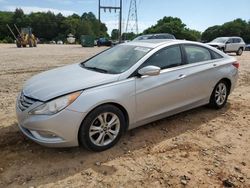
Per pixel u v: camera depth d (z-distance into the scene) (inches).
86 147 153.0
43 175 136.5
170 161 152.6
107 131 158.9
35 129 144.1
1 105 235.0
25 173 137.6
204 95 215.2
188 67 198.7
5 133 178.5
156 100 178.2
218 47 893.8
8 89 295.9
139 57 178.2
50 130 141.3
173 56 193.6
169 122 205.9
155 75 170.9
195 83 202.4
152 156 157.0
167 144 171.6
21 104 153.2
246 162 154.2
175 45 197.8
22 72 425.1
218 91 230.1
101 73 168.9
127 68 169.8
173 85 186.1
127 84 162.7
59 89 147.7
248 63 611.5
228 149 168.2
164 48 189.6
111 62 184.7
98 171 141.0
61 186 128.7
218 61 225.1
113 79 159.9
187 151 164.1
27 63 559.8
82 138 149.2
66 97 143.6
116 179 135.0
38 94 148.2
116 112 158.9
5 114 212.4
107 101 152.9
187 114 223.9
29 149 159.9
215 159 156.0
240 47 952.9
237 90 314.0
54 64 547.5
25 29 1578.5
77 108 143.8
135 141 173.6
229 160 155.5
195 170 144.6
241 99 273.0
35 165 144.5
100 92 151.4
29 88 159.0
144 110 173.6
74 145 149.6
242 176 140.9
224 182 135.4
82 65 196.7
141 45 195.5
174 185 132.0
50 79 165.3
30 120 144.5
